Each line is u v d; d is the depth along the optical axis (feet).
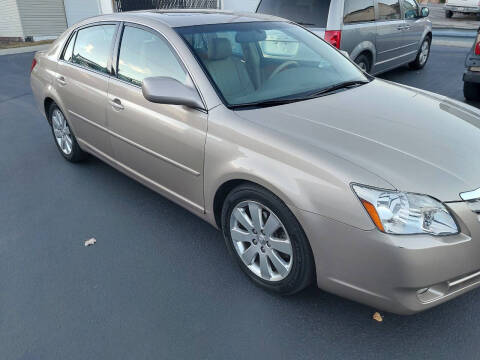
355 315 8.39
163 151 10.37
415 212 6.86
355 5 20.86
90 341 7.98
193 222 11.87
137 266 10.08
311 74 10.95
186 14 11.68
